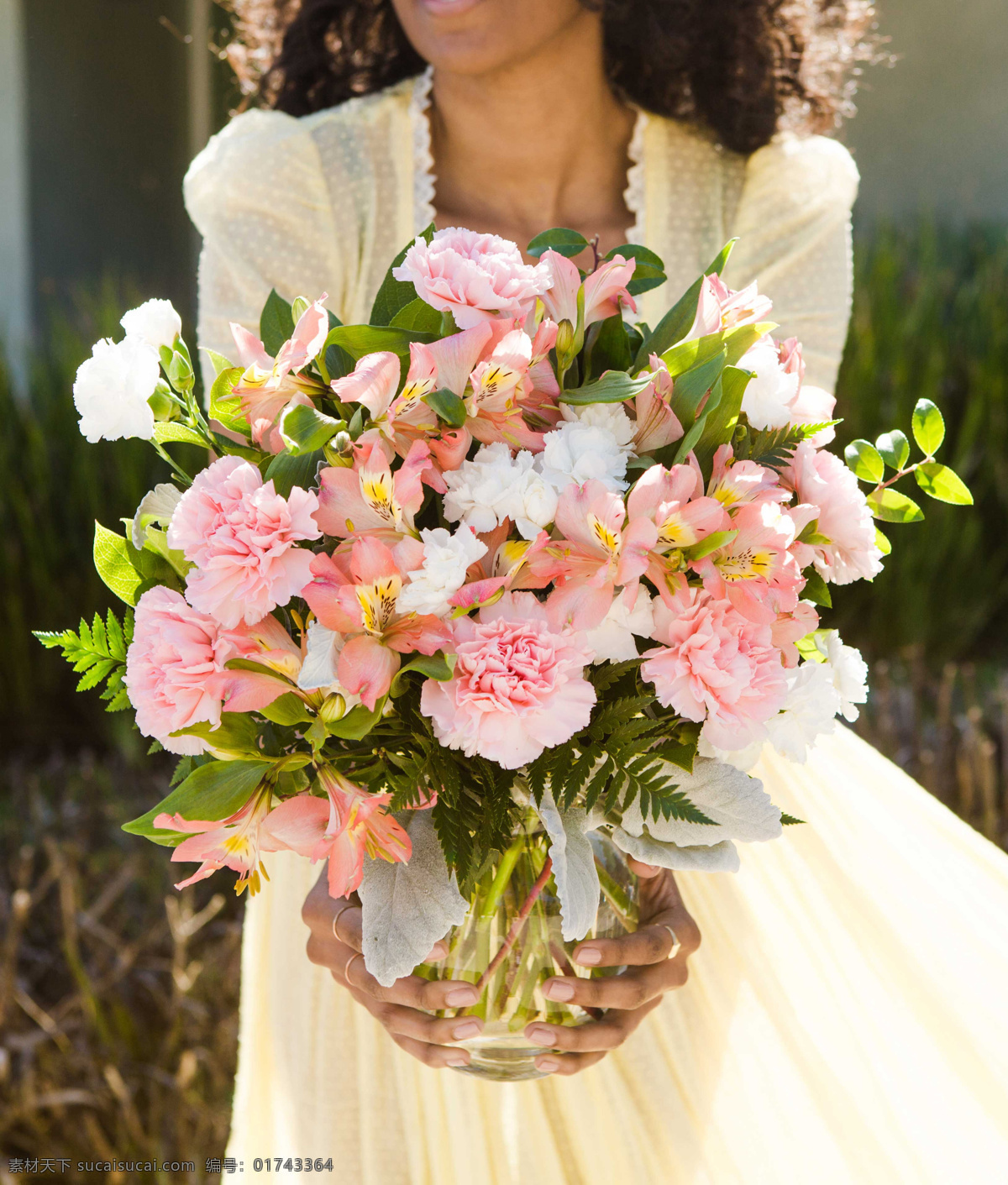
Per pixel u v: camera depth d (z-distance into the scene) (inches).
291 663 35.7
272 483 34.9
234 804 36.1
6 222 189.0
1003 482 146.2
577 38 57.7
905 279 168.1
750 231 61.4
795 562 38.3
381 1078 56.2
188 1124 86.0
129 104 193.0
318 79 66.3
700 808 39.2
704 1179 55.8
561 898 37.4
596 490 34.8
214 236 59.2
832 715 40.2
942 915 55.1
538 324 38.8
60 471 137.2
